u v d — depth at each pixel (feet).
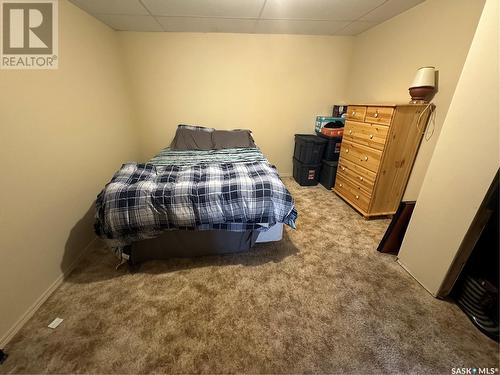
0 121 3.95
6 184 3.98
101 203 4.89
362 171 8.04
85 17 6.88
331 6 6.99
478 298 4.17
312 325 4.14
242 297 4.72
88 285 5.00
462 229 4.10
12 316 3.95
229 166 6.36
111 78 8.43
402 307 4.51
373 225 7.57
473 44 3.82
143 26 8.54
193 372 3.42
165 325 4.11
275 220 5.30
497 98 3.51
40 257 4.63
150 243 5.40
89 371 3.43
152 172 5.82
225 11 7.30
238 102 10.67
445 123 4.38
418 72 6.37
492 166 3.63
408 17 7.18
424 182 4.88
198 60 9.77
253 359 3.59
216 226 5.19
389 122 6.70
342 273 5.41
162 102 10.28
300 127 11.53
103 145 7.64
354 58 10.34
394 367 3.50
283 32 9.55
